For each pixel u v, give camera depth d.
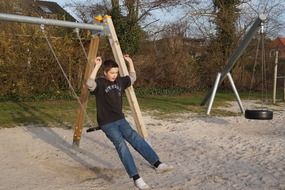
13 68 16.27
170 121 11.70
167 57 22.03
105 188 5.55
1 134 9.50
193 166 6.71
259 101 18.30
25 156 7.48
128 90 6.90
